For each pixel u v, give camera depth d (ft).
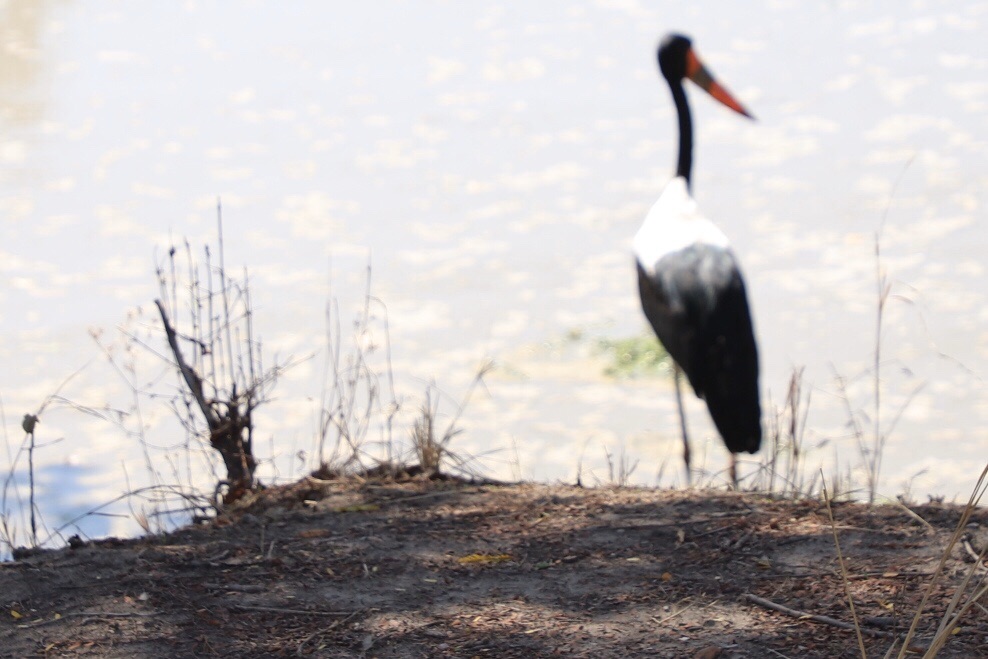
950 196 67.46
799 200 68.49
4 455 38.81
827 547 19.45
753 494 23.03
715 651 16.35
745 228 64.13
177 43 118.21
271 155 81.56
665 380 46.32
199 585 18.95
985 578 16.61
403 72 107.34
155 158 80.48
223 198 71.56
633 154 80.38
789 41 117.08
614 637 16.92
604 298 54.75
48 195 71.67
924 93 94.22
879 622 16.80
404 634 17.24
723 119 89.86
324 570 19.44
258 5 137.28
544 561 19.52
